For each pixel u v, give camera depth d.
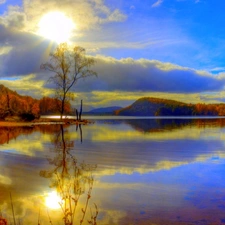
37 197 7.41
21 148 16.53
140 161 12.46
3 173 10.10
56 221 5.95
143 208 6.62
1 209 6.61
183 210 6.50
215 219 6.02
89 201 7.09
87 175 9.82
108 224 5.77
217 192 7.85
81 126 37.94
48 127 35.16
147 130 31.83
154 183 8.77
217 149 16.33
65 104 49.56
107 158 13.23
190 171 10.45
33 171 10.46
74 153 14.72
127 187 8.30
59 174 9.95
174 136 24.50
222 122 55.12
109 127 36.69
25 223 5.86
